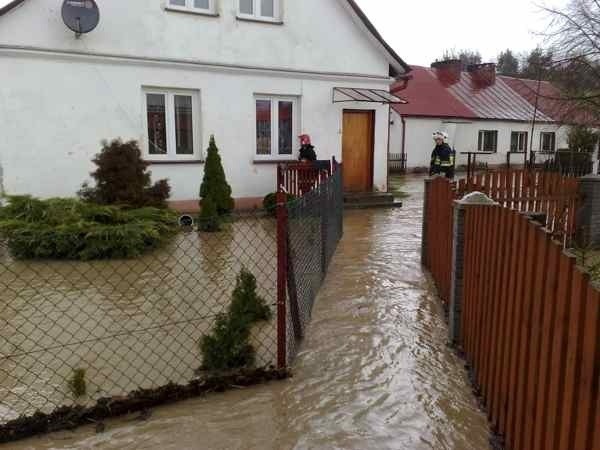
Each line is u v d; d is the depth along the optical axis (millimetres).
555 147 35000
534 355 2863
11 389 4066
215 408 3809
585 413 2211
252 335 5023
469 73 36500
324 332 5211
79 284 6781
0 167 10617
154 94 12125
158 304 6008
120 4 11328
